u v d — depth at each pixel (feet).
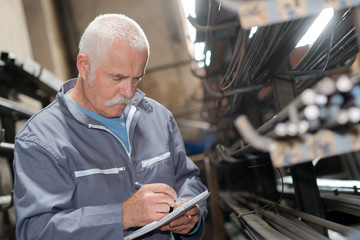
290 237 3.86
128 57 3.54
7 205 6.92
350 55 5.24
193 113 18.65
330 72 5.72
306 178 5.53
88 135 3.89
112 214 3.36
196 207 3.91
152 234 4.01
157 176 4.08
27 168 3.50
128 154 4.03
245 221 4.75
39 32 16.07
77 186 3.65
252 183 10.94
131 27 3.68
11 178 9.26
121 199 3.78
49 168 3.50
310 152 2.10
